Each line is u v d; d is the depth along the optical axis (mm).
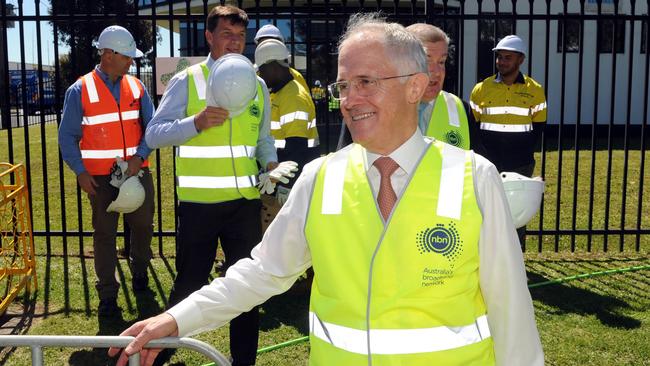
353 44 1922
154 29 6578
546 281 6168
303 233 1997
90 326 5090
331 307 1891
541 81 16609
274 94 5258
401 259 1828
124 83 5504
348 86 1921
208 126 3740
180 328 2012
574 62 16766
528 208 2891
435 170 1896
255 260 2100
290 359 4578
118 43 5320
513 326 1909
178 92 3998
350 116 1938
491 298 1922
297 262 2072
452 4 15234
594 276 6344
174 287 4016
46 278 6188
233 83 3668
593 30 16594
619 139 17156
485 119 6660
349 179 1937
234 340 4023
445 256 1820
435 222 1835
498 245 1868
